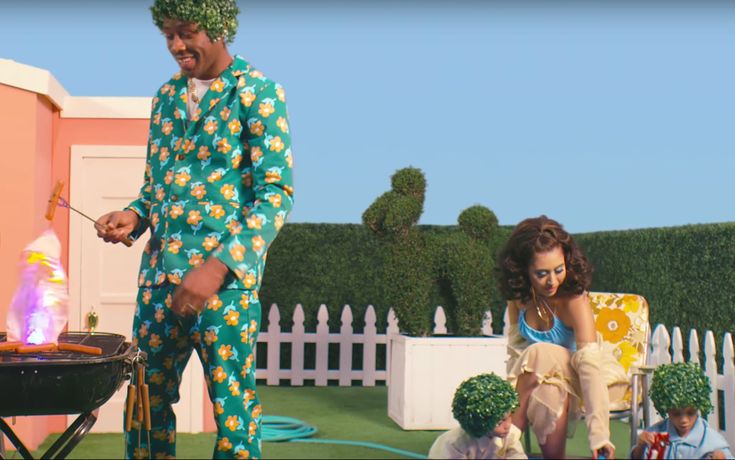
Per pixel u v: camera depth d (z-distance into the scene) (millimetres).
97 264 5766
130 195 5785
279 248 8992
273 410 7105
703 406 3574
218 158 3078
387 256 6609
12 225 5109
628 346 4699
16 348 2803
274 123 3072
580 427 6129
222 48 3129
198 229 3031
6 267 5082
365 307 9078
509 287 3865
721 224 6270
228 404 3002
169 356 3123
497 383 3264
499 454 3359
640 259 7395
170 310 3041
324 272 9039
